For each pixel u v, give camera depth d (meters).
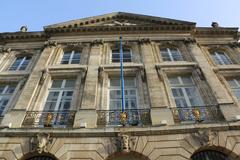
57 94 13.84
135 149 10.08
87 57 16.67
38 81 14.18
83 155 9.92
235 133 10.58
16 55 18.12
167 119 11.31
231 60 17.16
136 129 10.70
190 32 19.30
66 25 19.72
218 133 10.58
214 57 17.56
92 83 13.68
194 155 10.32
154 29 19.31
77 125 11.13
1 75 15.52
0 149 10.21
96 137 10.53
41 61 16.00
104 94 13.32
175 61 16.08
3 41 19.47
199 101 13.08
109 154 9.96
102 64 15.70
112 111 11.95
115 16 21.28
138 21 21.00
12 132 10.72
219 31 19.47
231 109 11.80
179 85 14.32
